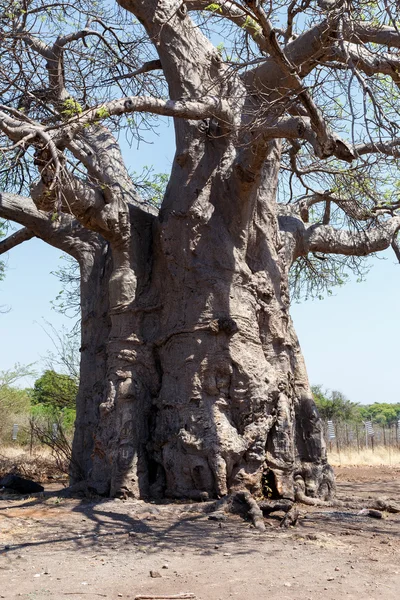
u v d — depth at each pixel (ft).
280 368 31.73
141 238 32.48
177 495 28.81
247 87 29.01
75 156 31.24
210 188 31.35
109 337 31.91
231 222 31.04
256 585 16.25
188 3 30.01
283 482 29.58
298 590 15.87
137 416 30.19
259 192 32.53
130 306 31.50
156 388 30.89
